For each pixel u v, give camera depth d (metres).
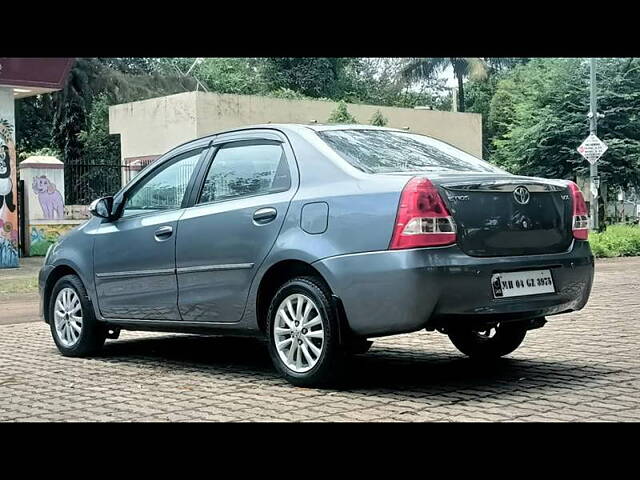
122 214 7.65
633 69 35.56
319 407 5.51
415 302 5.56
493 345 7.13
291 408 5.51
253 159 6.75
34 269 19.23
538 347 7.85
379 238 5.71
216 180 6.95
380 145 6.62
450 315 5.66
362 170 6.12
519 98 39.62
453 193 5.77
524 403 5.53
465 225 5.76
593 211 27.88
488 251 5.84
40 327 10.41
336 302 5.89
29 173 21.98
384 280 5.64
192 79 47.00
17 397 6.09
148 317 7.28
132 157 31.28
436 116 35.34
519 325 6.66
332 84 53.09
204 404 5.71
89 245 7.78
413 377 6.49
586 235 6.52
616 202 39.38
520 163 37.69
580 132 35.84
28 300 13.78
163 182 7.37
